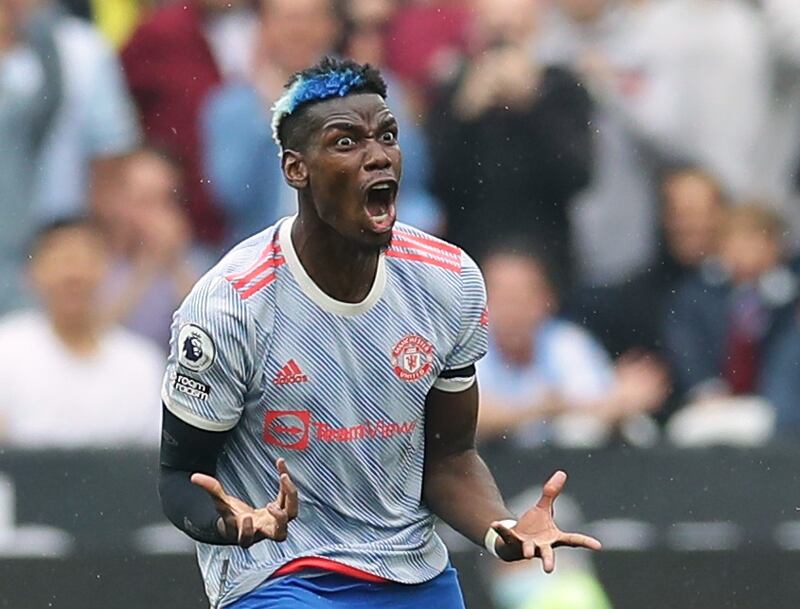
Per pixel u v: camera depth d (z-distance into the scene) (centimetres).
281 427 1445
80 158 3081
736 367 2992
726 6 3259
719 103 3216
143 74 3117
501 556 1464
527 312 2784
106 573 2372
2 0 3092
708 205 3056
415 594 1507
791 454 2414
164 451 1462
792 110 3262
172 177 3069
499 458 2455
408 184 3020
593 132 3059
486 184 3020
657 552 2402
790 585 2389
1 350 2767
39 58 3091
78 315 2805
